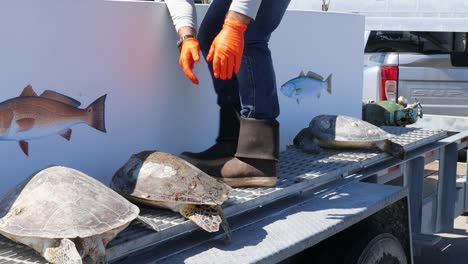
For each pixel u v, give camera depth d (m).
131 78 3.60
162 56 3.78
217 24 3.57
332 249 3.56
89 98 3.38
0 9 2.96
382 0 9.50
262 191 3.38
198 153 3.68
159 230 2.71
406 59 8.84
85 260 2.41
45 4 3.13
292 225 3.15
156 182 2.95
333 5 9.91
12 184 3.07
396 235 3.88
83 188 2.60
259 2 3.27
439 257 6.17
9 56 3.01
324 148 4.43
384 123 5.85
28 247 2.60
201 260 2.68
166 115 3.84
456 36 8.98
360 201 3.57
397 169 4.52
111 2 3.45
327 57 5.05
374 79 8.86
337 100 5.21
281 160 4.11
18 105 3.06
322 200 3.58
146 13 3.65
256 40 3.49
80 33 3.31
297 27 4.72
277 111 3.59
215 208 2.91
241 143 3.46
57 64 3.21
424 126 6.39
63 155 3.28
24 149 3.11
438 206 5.23
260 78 3.48
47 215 2.45
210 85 4.09
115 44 3.50
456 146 5.34
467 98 8.87
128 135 3.61
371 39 9.42
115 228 2.50
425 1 9.27
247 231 3.05
